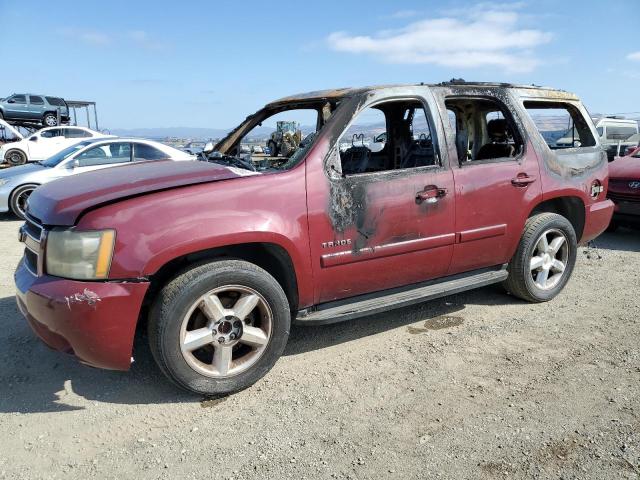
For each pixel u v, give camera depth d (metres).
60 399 3.12
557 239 4.64
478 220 3.99
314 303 3.46
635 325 4.10
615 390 3.12
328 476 2.43
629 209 7.11
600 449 2.57
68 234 2.78
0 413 2.98
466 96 4.10
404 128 4.72
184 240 2.84
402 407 2.99
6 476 2.46
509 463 2.49
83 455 2.62
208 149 4.52
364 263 3.50
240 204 3.03
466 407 2.97
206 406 3.05
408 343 3.86
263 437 2.73
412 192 3.62
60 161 9.66
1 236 7.87
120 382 3.32
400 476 2.41
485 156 4.93
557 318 4.29
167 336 2.88
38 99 27.30
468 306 4.61
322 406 3.02
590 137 4.91
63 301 2.72
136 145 9.95
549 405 2.97
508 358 3.58
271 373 3.44
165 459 2.58
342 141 3.48
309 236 3.25
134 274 2.77
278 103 4.31
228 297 3.14
